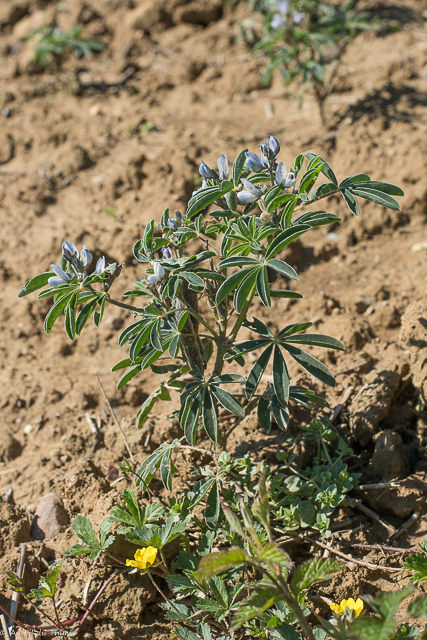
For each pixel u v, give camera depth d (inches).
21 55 125.0
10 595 64.0
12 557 64.9
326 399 68.3
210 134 93.5
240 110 101.7
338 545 64.1
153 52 121.7
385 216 76.7
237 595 62.6
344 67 102.7
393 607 57.2
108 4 130.3
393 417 68.1
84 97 110.9
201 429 67.7
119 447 68.1
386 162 78.7
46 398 70.9
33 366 72.8
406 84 96.3
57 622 62.7
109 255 77.0
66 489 66.8
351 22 87.3
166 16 124.8
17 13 141.3
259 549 58.6
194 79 112.3
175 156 83.9
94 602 63.1
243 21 112.6
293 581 58.7
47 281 62.4
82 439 68.8
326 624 58.6
